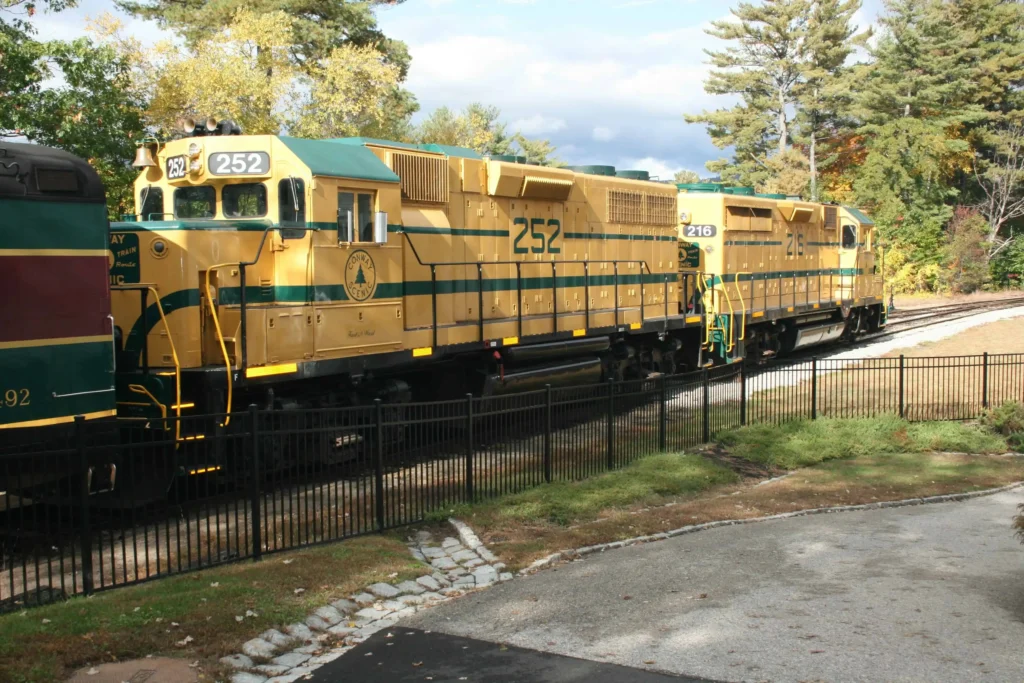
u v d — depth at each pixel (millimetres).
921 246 52031
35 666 5980
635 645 7039
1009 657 6797
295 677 6445
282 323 11227
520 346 15727
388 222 12703
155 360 10750
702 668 6578
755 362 24156
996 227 56500
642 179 20406
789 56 51406
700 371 15703
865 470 14570
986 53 56438
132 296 10805
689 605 8000
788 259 25953
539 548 9633
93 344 9273
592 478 12750
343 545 9258
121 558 8719
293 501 10977
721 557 9586
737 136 52469
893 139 51188
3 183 8516
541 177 16188
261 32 25625
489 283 15219
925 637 7227
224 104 23828
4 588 7793
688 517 11195
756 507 11969
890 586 8617
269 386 11547
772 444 15484
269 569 8352
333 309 11836
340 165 11930
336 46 32250
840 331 28984
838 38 50688
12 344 8586
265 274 11422
